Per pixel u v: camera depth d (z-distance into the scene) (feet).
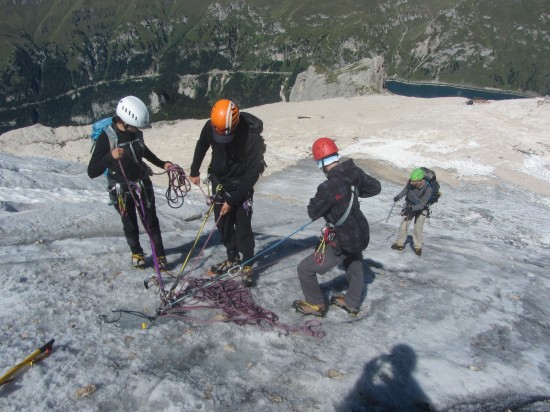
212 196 19.39
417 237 31.27
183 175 20.36
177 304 18.63
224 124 16.67
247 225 19.93
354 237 17.60
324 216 17.93
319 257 18.29
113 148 18.48
